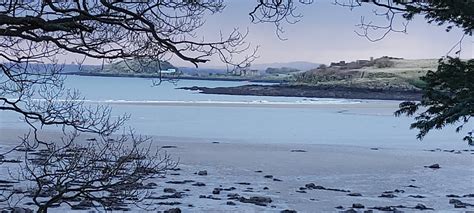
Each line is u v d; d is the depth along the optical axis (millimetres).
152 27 3770
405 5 5469
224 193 14766
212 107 62281
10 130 29797
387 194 15398
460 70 7875
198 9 4230
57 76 5070
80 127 4586
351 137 34750
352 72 116688
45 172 4945
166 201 12992
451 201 14445
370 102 83688
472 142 12883
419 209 13375
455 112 7695
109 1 3641
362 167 21188
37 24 3342
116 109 51438
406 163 22719
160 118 45062
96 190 4129
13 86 4504
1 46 4199
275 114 55031
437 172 20219
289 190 15680
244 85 115750
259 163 21672
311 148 28031
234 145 28328
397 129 40750
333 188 16250
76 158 4406
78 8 3527
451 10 6273
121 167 4336
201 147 26719
